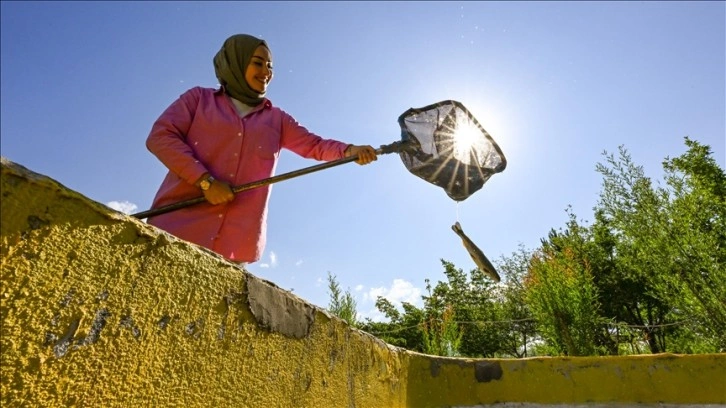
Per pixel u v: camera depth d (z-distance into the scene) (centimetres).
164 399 74
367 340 159
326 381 127
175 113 173
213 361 86
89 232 65
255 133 187
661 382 217
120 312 68
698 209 636
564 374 224
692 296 592
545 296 607
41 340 58
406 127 199
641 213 649
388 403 168
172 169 161
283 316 110
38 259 58
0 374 53
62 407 60
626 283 1246
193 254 84
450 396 211
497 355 1455
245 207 174
